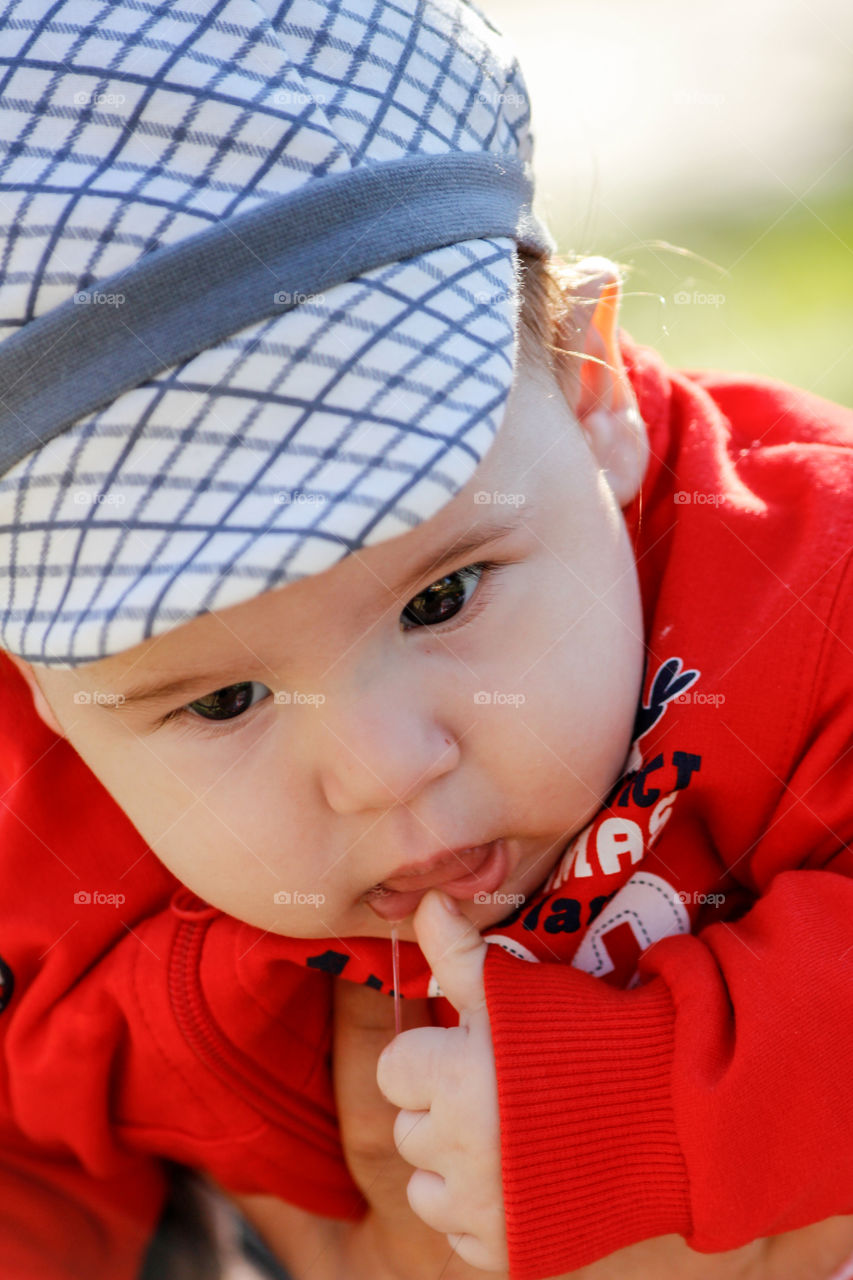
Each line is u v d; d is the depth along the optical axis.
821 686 0.97
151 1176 1.11
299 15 0.78
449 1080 0.89
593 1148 0.86
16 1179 1.08
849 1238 0.93
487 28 0.95
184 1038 1.06
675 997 0.90
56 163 0.73
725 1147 0.83
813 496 1.04
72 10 0.75
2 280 0.74
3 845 1.13
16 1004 1.12
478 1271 0.95
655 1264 0.93
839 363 1.76
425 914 0.93
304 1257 1.01
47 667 0.80
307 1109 1.10
